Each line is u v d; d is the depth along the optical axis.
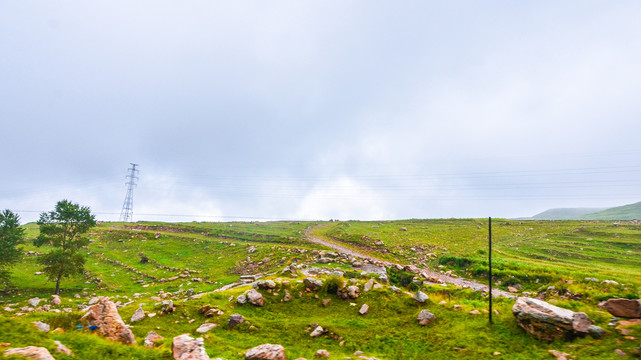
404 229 90.94
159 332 21.53
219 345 18.97
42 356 10.42
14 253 40.53
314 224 116.19
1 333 11.97
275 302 28.19
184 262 58.44
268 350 15.97
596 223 90.19
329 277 31.12
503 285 37.91
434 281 39.94
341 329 22.31
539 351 16.34
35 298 33.41
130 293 40.31
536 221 101.75
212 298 28.72
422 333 20.77
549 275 36.31
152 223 101.19
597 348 15.12
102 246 68.62
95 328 16.23
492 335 18.98
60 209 43.38
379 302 26.80
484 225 94.81
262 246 66.69
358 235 77.50
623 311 18.17
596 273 36.91
